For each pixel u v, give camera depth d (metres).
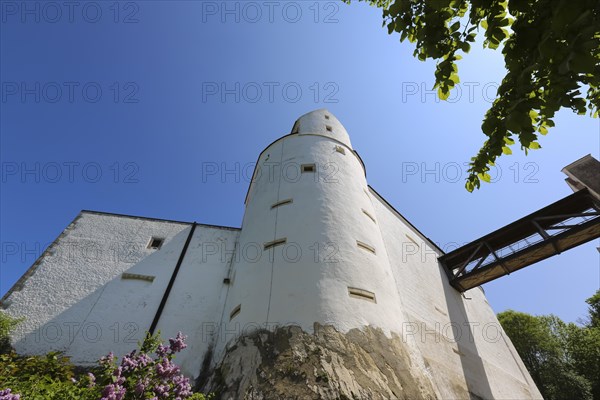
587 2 2.18
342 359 6.51
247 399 6.01
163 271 11.55
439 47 3.27
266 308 7.87
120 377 4.59
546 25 2.57
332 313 7.47
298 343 6.79
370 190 15.64
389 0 4.31
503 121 3.44
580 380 23.23
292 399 5.73
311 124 14.62
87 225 12.49
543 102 2.93
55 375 6.42
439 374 9.84
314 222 9.67
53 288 10.15
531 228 15.12
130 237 12.51
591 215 12.81
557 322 29.05
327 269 8.45
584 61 2.32
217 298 10.91
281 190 11.16
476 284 15.95
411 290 12.47
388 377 6.66
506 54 2.94
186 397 5.15
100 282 10.70
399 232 15.37
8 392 3.72
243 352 7.20
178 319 10.12
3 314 8.89
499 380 13.49
